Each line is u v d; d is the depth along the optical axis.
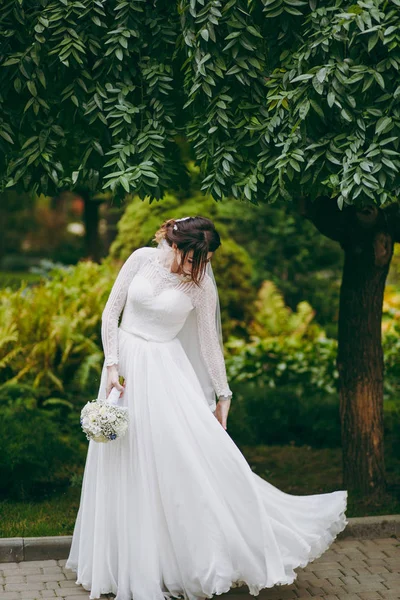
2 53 3.75
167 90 3.86
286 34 3.66
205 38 3.55
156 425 3.52
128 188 3.55
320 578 3.91
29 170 3.81
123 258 8.57
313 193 3.75
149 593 3.47
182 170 4.20
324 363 7.67
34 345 6.92
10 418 5.63
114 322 3.70
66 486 5.17
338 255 10.56
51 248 21.78
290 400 6.66
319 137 3.66
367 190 3.42
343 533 4.41
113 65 3.74
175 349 3.69
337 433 6.36
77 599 3.63
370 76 3.42
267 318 9.22
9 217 21.73
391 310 9.14
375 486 5.04
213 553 3.44
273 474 5.66
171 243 3.60
